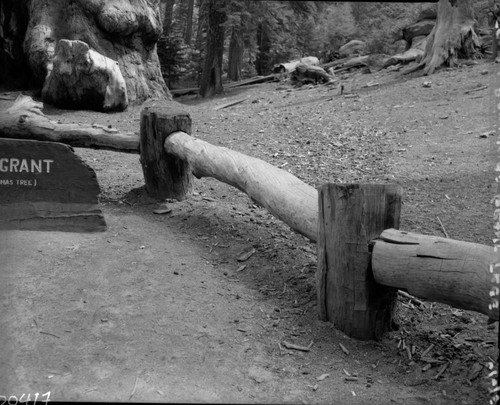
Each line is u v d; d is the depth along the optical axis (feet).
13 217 9.90
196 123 24.27
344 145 22.30
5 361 7.07
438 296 8.43
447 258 8.29
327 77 32.50
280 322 10.32
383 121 25.25
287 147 22.09
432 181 18.02
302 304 11.02
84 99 29.96
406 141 22.53
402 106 27.17
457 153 20.65
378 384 8.71
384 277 9.27
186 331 9.55
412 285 8.78
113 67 30.27
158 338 9.23
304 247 13.48
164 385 7.97
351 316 9.93
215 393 7.93
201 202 16.01
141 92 32.91
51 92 29.99
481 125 23.56
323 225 10.21
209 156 14.19
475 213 15.47
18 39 32.37
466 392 8.54
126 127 26.13
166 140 15.61
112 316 9.71
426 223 15.03
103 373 8.10
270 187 12.22
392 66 34.37
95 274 11.00
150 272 11.49
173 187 15.99
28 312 9.33
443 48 33.81
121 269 11.41
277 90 30.22
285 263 12.54
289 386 8.41
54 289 10.18
